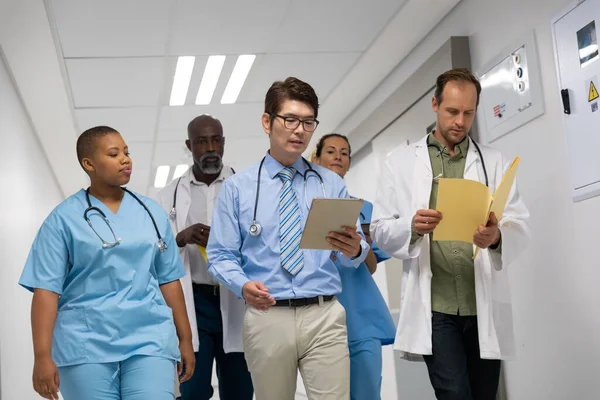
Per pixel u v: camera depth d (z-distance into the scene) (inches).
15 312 137.9
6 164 141.1
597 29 102.5
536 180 122.4
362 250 82.0
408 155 96.0
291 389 79.4
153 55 166.7
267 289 76.2
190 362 85.4
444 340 88.0
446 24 158.4
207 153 113.9
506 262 88.3
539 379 123.1
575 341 111.8
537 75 120.8
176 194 116.1
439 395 87.5
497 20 135.3
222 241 81.6
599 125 102.7
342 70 188.5
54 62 157.6
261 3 147.2
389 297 198.8
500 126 134.1
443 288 89.7
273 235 80.4
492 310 89.4
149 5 142.5
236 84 190.2
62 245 77.9
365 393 98.3
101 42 156.6
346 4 150.4
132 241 79.4
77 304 76.4
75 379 74.5
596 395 107.0
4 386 118.9
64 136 208.2
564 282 114.2
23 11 132.9
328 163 117.0
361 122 215.6
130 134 221.3
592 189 105.0
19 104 171.3
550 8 117.0
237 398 110.3
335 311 79.7
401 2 151.3
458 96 89.6
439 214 82.0
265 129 83.9
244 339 80.2
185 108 203.9
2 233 128.0
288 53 174.6
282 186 82.4
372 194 213.3
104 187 82.1
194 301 108.6
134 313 76.9
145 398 74.3
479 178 92.2
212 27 156.1
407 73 180.7
